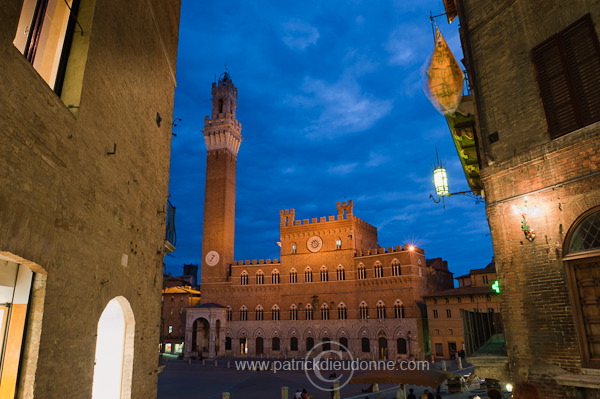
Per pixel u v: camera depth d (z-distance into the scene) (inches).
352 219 3065.9
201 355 2992.1
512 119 493.0
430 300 2568.9
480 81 538.6
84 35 344.2
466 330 559.8
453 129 648.4
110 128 395.5
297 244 3206.2
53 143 284.8
